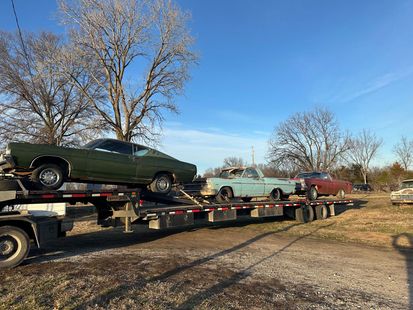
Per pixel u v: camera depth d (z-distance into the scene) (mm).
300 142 68000
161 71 25453
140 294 5109
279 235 11977
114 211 9266
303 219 15320
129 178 9281
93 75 25094
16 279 5863
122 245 9695
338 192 18578
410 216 16297
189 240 10680
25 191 7395
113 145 9172
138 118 25297
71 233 12523
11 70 27375
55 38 28500
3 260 6664
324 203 16797
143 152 9758
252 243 10203
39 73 23766
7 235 6750
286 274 6648
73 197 8195
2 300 4805
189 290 5375
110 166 8836
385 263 7848
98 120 25344
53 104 29219
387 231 12500
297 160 68375
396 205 21484
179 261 7430
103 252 8445
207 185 11859
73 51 23250
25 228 7180
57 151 7941
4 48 27438
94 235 11977
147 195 10359
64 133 30250
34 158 7590
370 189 58406
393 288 5891
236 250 9023
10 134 27281
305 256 8477
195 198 11703
